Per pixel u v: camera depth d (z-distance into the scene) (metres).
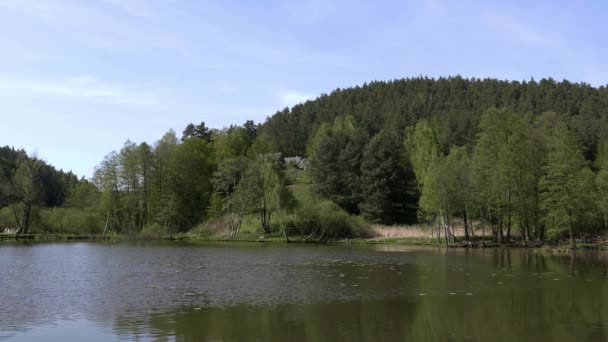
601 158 129.12
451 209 84.00
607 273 43.84
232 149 153.38
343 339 21.66
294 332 22.72
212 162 137.88
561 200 73.44
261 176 108.75
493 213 86.69
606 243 77.56
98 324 23.94
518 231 92.62
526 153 83.19
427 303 29.62
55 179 168.62
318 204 105.75
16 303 28.84
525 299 31.03
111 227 113.31
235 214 112.25
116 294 32.00
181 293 32.59
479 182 83.06
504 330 23.45
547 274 43.16
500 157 83.19
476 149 91.25
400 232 100.31
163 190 120.25
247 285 36.22
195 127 197.38
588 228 85.50
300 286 35.88
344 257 60.41
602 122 169.75
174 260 55.34
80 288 34.31
